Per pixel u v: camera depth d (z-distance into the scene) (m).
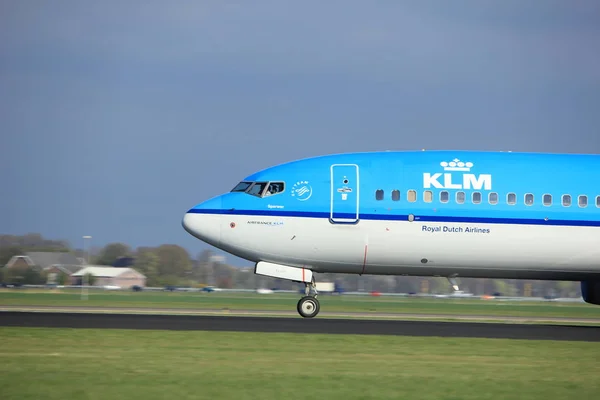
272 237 136.00
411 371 79.19
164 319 126.69
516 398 67.56
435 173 137.38
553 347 100.88
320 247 136.00
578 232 136.88
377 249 135.88
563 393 69.94
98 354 84.62
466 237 135.62
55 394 64.81
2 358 80.94
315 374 75.88
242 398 65.06
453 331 118.06
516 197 137.12
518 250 136.62
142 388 67.75
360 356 88.19
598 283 145.88
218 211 137.88
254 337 102.44
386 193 136.12
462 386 72.00
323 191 136.50
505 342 105.00
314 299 138.75
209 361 81.81
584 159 142.00
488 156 140.50
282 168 139.75
